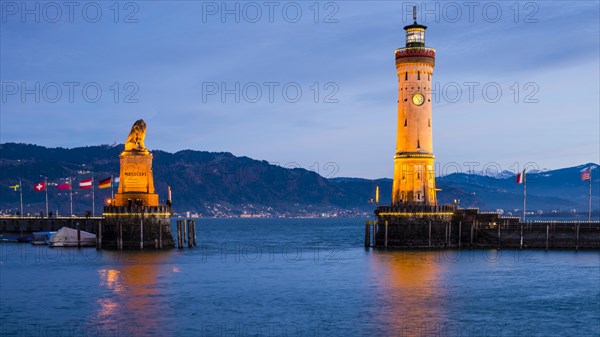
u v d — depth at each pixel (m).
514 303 100.88
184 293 108.25
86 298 104.31
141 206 160.75
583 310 96.88
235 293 108.19
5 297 105.06
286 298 104.38
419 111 163.50
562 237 158.88
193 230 177.50
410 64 163.00
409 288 111.75
